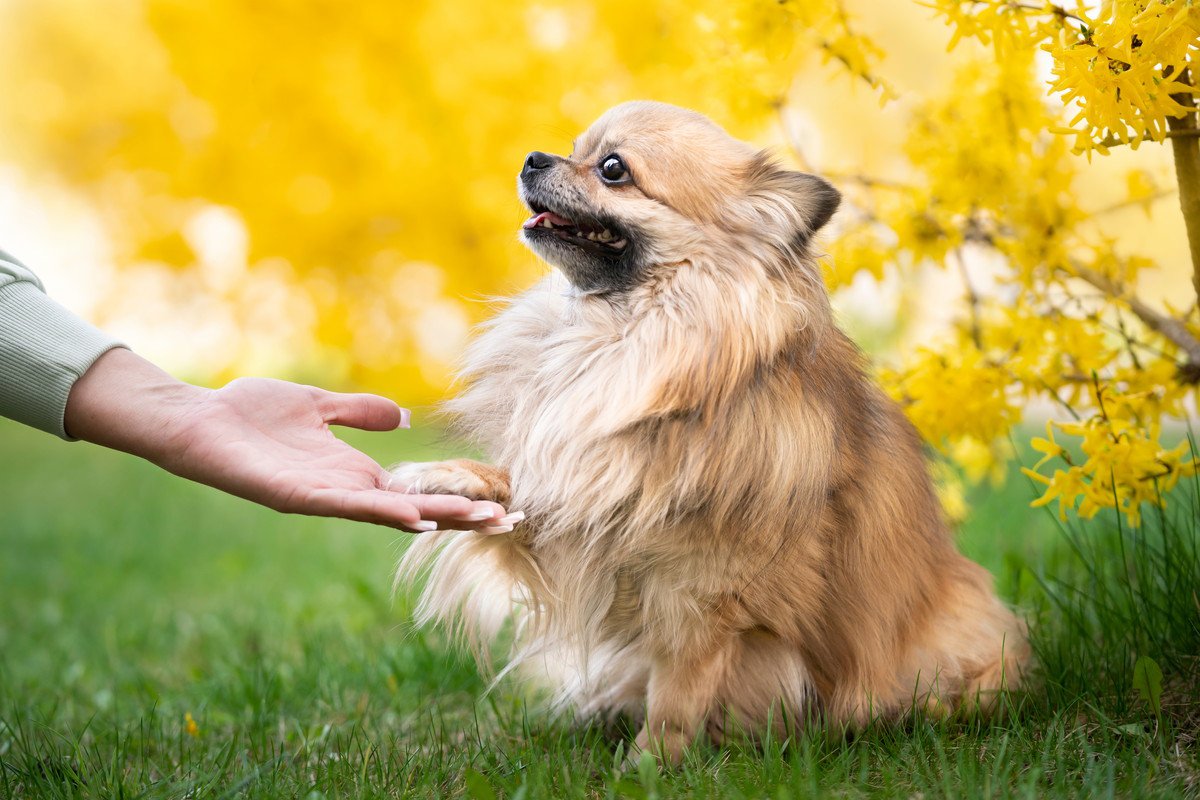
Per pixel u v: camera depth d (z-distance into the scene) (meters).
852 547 3.04
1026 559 4.63
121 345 2.54
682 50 6.04
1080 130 2.67
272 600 5.57
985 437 3.67
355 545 7.11
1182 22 2.42
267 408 2.60
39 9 12.21
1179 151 2.87
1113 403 3.32
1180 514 4.33
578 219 3.26
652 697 2.92
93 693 4.04
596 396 3.04
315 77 10.77
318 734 3.22
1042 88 3.54
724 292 3.01
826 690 3.06
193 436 2.40
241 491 2.39
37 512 8.84
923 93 3.97
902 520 3.17
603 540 2.93
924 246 3.77
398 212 10.52
